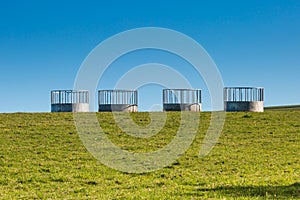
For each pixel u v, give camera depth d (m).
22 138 35.47
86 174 26.05
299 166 28.02
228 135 38.09
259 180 23.02
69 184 23.94
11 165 27.86
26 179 24.75
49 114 46.47
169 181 24.22
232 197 18.42
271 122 43.09
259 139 36.62
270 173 25.92
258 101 54.47
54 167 27.59
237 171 26.86
